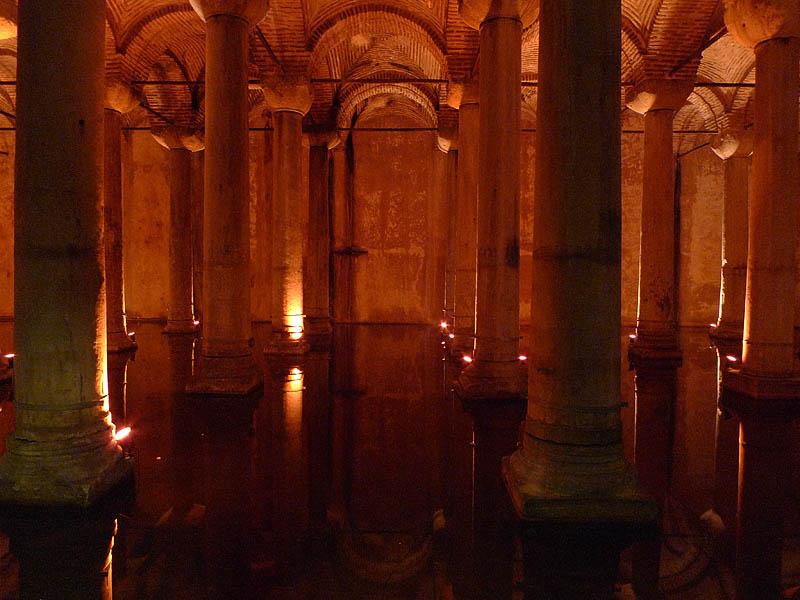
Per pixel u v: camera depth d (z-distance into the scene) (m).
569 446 4.11
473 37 10.22
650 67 10.73
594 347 4.10
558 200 4.13
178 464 5.06
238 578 3.19
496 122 7.36
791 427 6.40
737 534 3.81
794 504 4.32
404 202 19.38
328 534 3.76
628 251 18.75
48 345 4.29
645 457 5.40
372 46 14.79
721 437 6.04
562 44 4.07
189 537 3.70
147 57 11.70
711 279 18.88
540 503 3.96
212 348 7.84
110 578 3.18
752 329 7.81
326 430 6.16
